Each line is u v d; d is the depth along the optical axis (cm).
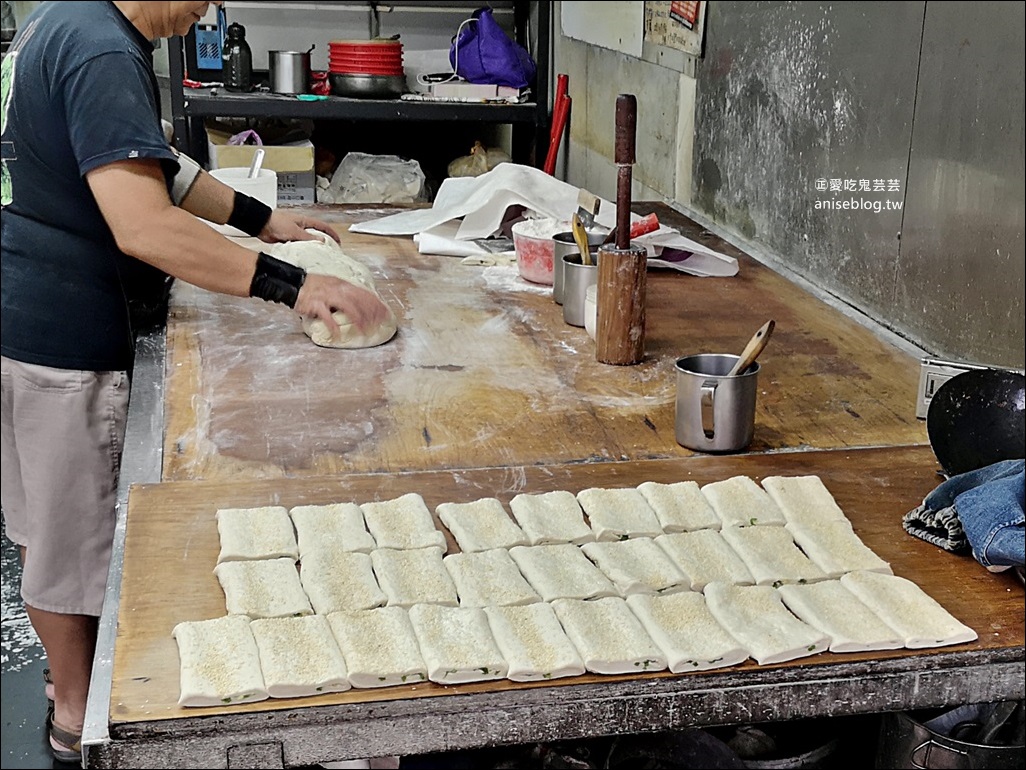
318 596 123
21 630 294
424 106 456
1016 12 179
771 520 143
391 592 124
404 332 218
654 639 117
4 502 224
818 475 157
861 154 234
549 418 176
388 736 107
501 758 166
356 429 170
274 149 423
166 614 119
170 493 147
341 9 519
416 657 112
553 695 110
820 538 138
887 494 152
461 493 150
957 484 141
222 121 482
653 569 131
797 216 268
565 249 233
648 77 378
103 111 180
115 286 207
